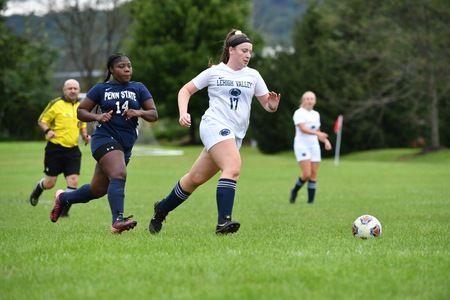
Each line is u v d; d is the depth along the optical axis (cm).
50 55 19812
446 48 13562
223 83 2773
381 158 14225
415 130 16300
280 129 15950
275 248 2411
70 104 4103
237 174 2744
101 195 3020
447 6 13400
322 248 2423
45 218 3834
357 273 1970
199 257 2203
